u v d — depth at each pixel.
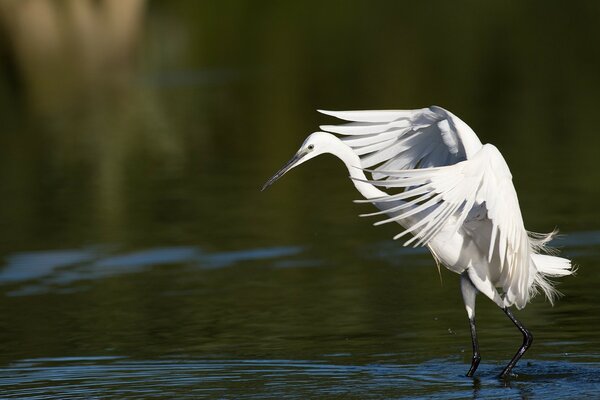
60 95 28.80
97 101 27.64
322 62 31.83
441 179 8.09
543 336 10.27
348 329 10.61
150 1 42.12
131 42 36.38
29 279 13.12
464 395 8.67
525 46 32.66
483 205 8.98
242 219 15.66
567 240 13.59
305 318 11.05
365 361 9.61
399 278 12.55
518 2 41.19
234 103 26.11
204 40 36.53
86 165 20.22
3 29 37.09
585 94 24.97
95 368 9.66
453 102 24.83
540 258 9.50
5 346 10.45
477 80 27.64
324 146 9.61
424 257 13.48
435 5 41.75
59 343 10.48
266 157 20.22
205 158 20.38
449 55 31.77
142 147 21.69
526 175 17.41
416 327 10.66
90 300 12.10
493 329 10.56
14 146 22.48
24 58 34.53
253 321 10.98
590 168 17.64
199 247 14.22
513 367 9.30
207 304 11.72
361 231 14.77
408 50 33.06
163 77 30.98
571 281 12.09
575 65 29.20
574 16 37.62
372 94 26.33
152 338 10.53
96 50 35.31
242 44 35.84
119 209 16.59
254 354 9.90
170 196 17.33
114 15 38.94
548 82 26.98
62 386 9.16
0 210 16.94
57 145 22.30
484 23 37.47
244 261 13.48
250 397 8.72
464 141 9.02
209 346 10.19
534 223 14.41
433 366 9.49
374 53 32.84
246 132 22.70
